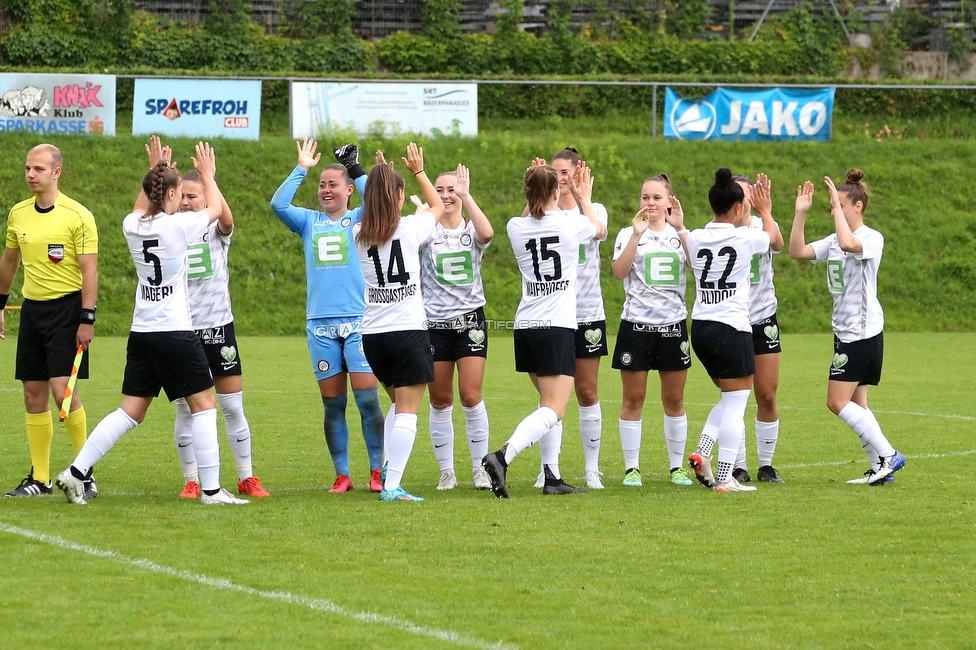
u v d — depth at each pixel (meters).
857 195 19.06
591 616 10.89
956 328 56.19
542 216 17.41
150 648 9.80
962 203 64.19
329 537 14.11
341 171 18.25
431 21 83.75
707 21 87.44
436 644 9.99
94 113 60.84
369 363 17.11
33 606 10.93
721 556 13.26
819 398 32.28
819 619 10.84
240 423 17.78
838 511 16.03
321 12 82.88
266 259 56.28
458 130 63.75
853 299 18.83
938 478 19.23
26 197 57.25
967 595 11.68
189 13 82.56
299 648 9.86
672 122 66.81
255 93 61.88
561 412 17.36
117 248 55.75
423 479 19.92
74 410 17.94
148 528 14.51
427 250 18.50
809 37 85.31
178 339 15.95
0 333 18.55
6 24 77.62
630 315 19.25
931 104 78.50
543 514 15.73
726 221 18.08
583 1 86.94
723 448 18.09
